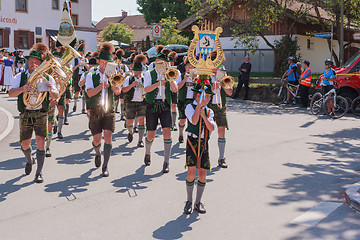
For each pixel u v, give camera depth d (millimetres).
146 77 7055
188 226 4703
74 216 4988
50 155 8094
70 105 16156
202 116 4949
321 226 4668
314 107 14281
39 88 5824
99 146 7066
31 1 36844
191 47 4949
